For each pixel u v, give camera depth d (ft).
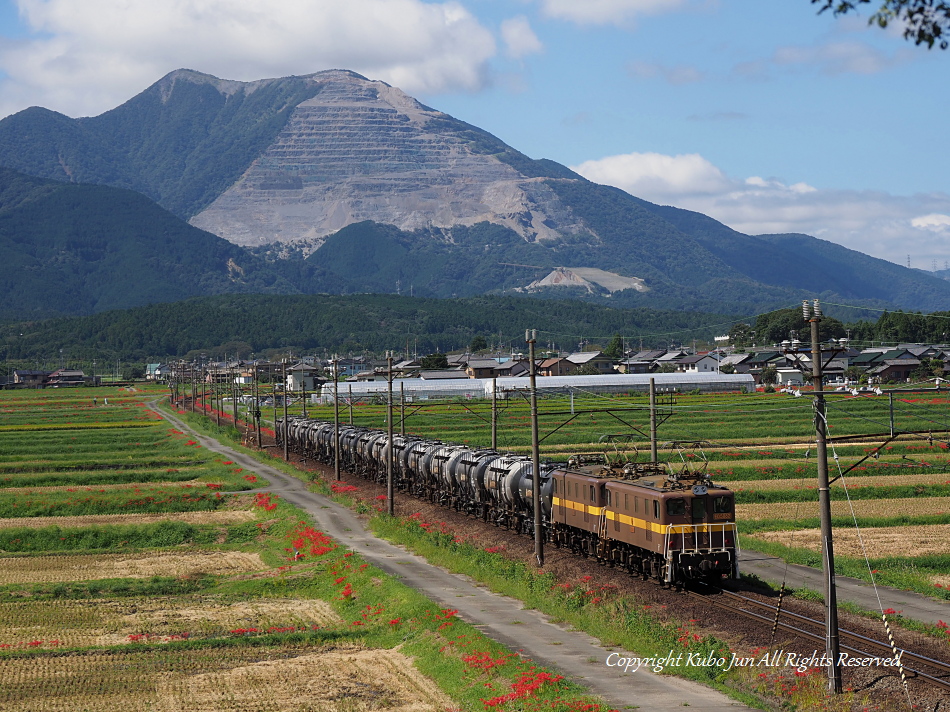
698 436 336.08
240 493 254.88
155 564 173.58
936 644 98.43
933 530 169.89
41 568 170.71
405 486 246.27
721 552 122.83
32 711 92.53
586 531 150.10
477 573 144.97
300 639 117.70
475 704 88.99
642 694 87.15
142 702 94.89
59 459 337.72
